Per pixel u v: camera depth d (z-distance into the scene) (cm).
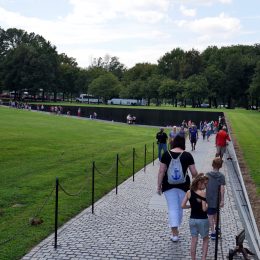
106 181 1884
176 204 1035
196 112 7931
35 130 4491
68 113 9194
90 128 5438
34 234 1090
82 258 948
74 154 2756
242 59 12250
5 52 15100
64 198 1503
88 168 2194
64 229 1160
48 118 6969
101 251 997
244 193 1474
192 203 900
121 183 1886
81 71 16138
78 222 1235
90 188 1702
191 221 900
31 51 13100
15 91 13675
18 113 7819
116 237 1105
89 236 1107
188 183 1043
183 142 1043
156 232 1154
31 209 1334
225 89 12131
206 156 2927
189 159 1019
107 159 2589
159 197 1600
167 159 1025
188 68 13362
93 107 9656
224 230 1175
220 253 997
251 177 1808
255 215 1209
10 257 931
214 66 12394
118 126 6362
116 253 986
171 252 1000
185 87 11700
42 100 13588
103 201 1518
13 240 1036
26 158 2481
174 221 1038
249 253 964
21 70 13050
